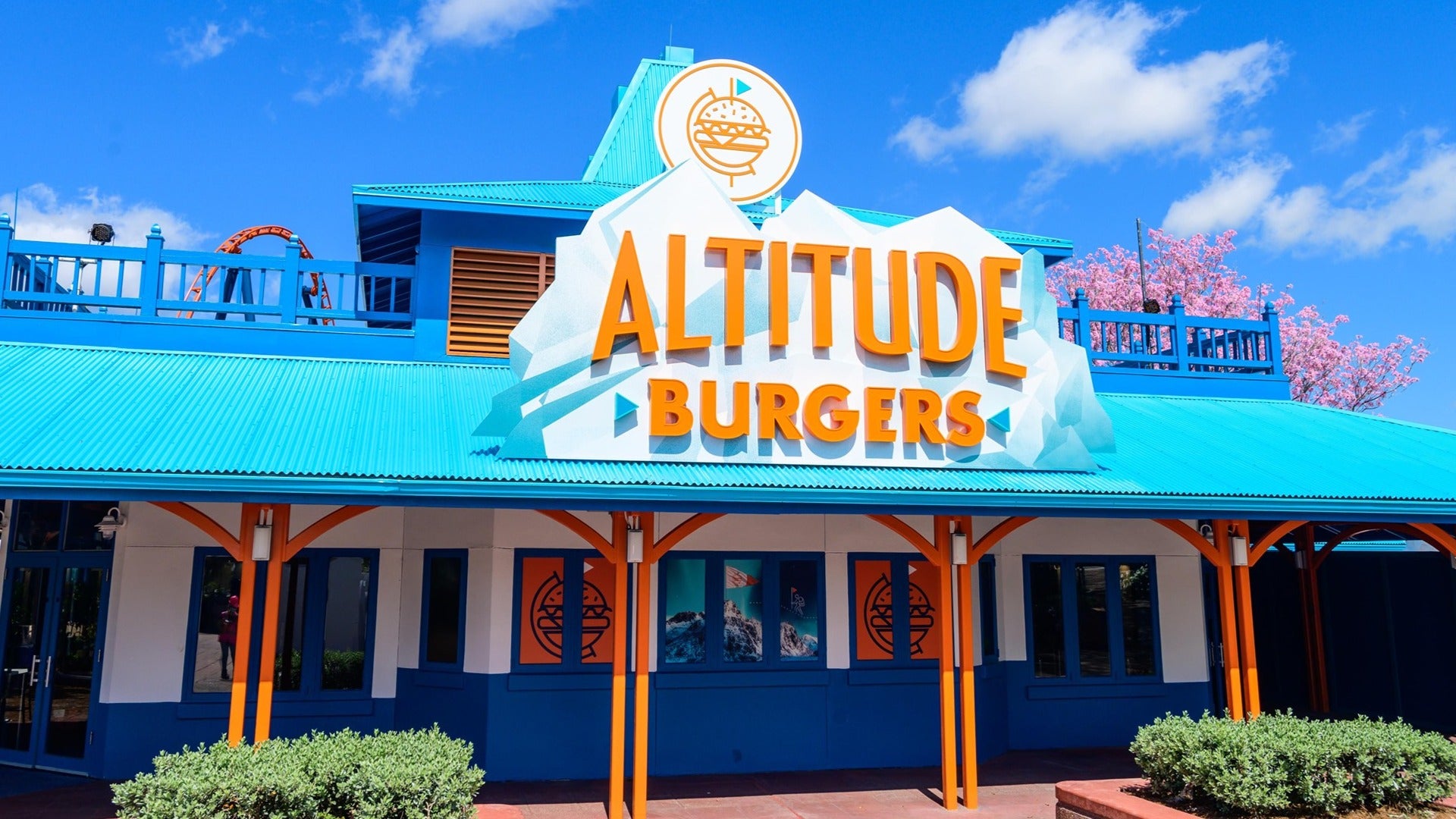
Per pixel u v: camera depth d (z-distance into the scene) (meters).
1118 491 10.30
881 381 10.93
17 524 12.41
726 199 10.88
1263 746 9.30
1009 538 14.24
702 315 10.55
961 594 11.18
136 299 12.18
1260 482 11.01
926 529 13.49
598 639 12.15
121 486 7.98
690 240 10.72
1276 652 17.34
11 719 12.06
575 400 9.95
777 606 12.81
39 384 9.98
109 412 9.33
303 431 9.52
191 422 9.34
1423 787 9.37
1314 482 11.12
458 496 8.77
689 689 12.31
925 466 10.77
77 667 11.90
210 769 7.65
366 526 12.53
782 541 12.95
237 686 8.90
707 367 10.45
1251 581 17.94
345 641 12.32
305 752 8.14
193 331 12.11
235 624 12.03
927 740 12.96
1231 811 9.14
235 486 8.23
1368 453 12.53
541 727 11.78
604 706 12.02
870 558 13.22
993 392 11.17
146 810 7.43
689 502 9.38
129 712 11.46
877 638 13.08
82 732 11.70
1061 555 14.42
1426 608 15.08
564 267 10.23
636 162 17.14
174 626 11.75
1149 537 14.77
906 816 10.48
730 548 12.75
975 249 11.50
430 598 12.34
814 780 11.97
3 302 12.08
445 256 13.34
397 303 16.36
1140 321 15.23
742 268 10.67
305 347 12.48
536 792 11.16
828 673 12.79
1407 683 15.27
